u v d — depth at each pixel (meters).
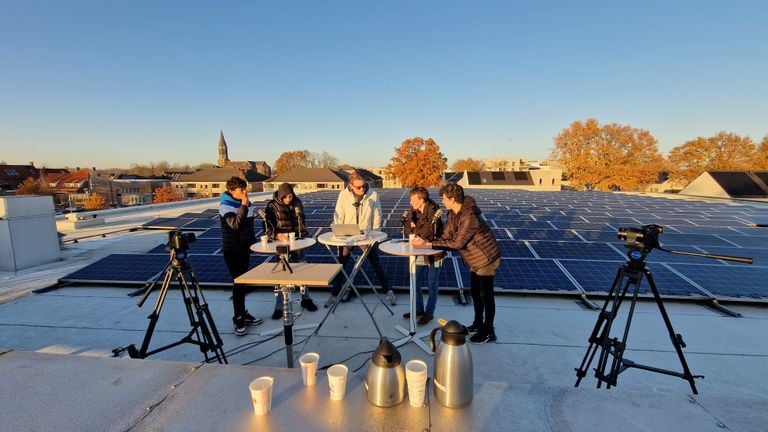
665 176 54.09
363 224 5.01
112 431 1.81
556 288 5.14
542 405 2.01
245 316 4.36
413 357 3.67
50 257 7.26
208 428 1.81
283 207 4.90
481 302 3.99
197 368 2.41
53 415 1.94
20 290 5.49
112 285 5.67
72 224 10.89
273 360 3.63
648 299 4.97
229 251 4.10
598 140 41.41
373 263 5.00
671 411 1.95
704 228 8.98
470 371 1.98
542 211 12.23
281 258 3.18
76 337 4.09
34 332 4.19
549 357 3.63
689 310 4.69
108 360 2.52
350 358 3.66
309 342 3.98
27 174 56.59
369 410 1.94
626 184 39.28
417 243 3.89
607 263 5.90
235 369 2.39
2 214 6.50
